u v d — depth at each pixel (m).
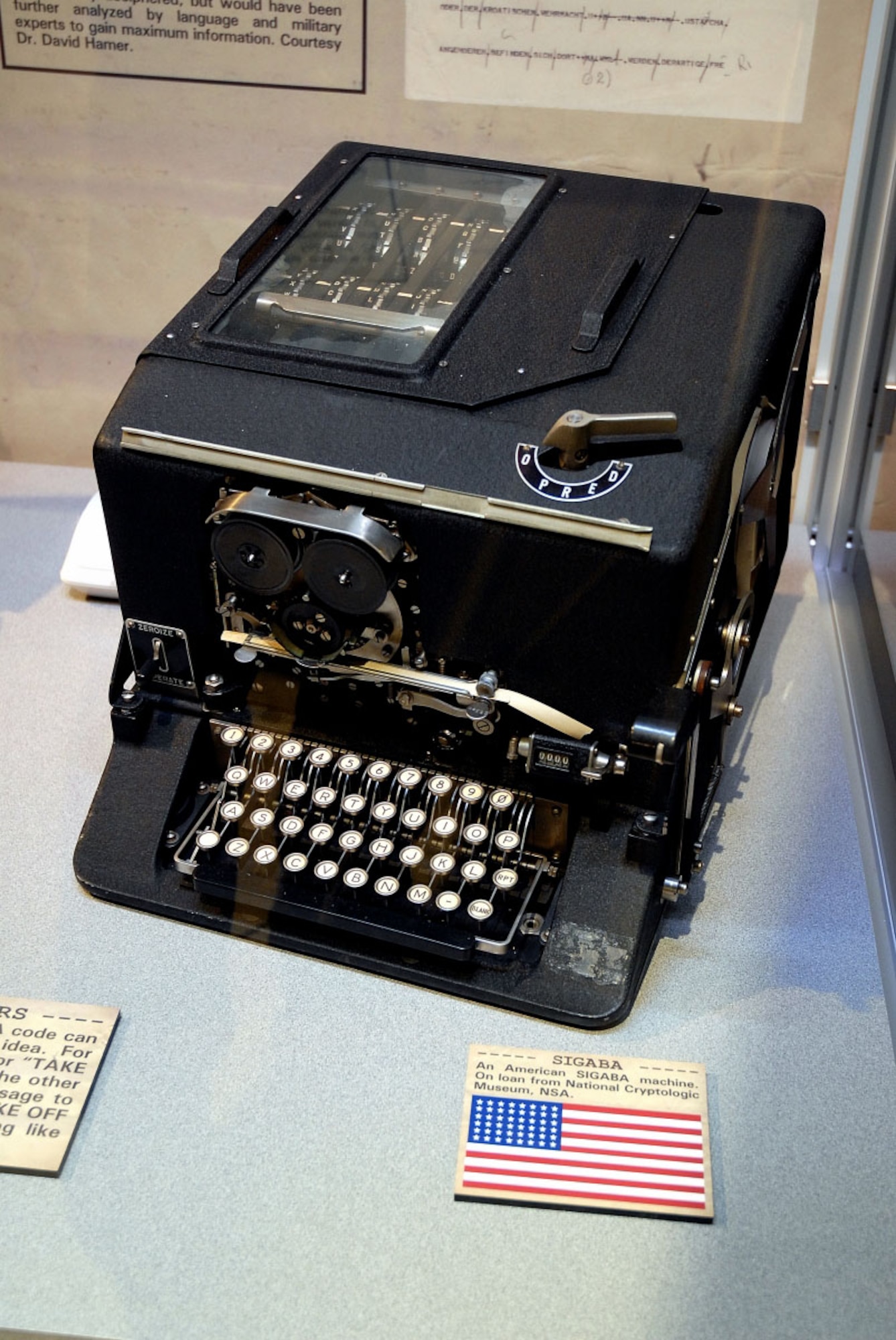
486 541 1.52
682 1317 1.42
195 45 2.09
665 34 1.78
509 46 1.86
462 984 1.70
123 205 2.34
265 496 1.57
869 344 2.25
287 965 1.77
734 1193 1.53
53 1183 1.54
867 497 2.36
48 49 2.12
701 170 2.15
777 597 2.41
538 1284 1.45
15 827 1.95
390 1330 1.41
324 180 1.97
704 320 1.68
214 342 1.67
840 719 2.15
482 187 1.96
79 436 2.70
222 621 1.76
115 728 1.87
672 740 1.54
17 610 2.36
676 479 1.48
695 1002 1.72
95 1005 1.70
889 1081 1.64
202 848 1.78
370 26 2.02
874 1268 1.47
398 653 1.67
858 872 1.90
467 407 1.56
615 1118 1.58
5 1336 1.42
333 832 1.76
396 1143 1.58
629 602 1.50
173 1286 1.45
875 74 2.01
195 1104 1.61
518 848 1.73
